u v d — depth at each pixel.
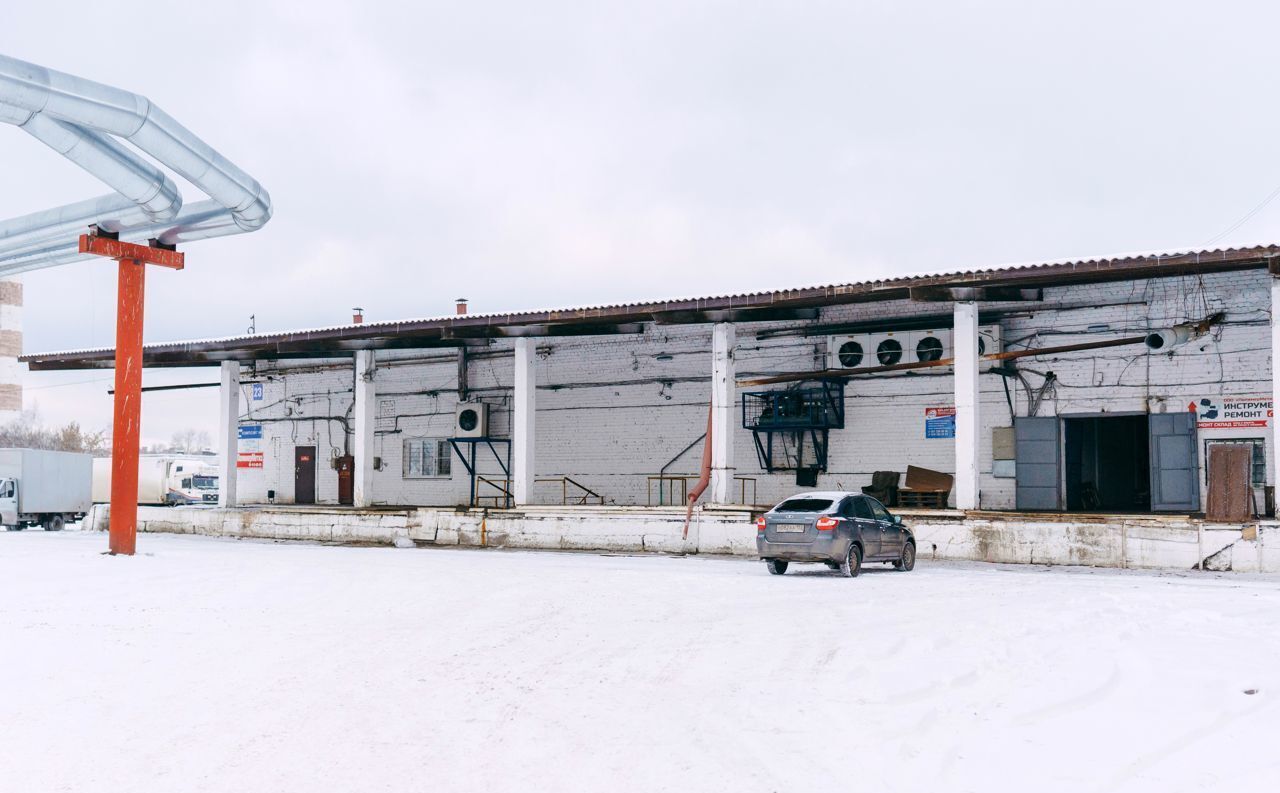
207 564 19.48
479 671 8.98
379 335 28.41
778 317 25.97
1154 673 8.47
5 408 61.44
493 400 32.09
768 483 27.53
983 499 25.00
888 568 20.12
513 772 6.02
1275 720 6.93
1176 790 5.54
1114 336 23.66
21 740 6.71
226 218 20.25
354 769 6.09
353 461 34.50
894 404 26.08
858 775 5.89
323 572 17.94
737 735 6.80
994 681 8.34
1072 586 15.98
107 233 20.86
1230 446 20.56
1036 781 5.73
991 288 22.95
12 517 34.91
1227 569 19.30
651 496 29.38
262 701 7.83
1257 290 22.31
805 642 10.41
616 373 30.12
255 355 31.62
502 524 26.67
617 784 5.79
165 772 6.02
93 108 15.86
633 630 11.27
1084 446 29.31
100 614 12.38
